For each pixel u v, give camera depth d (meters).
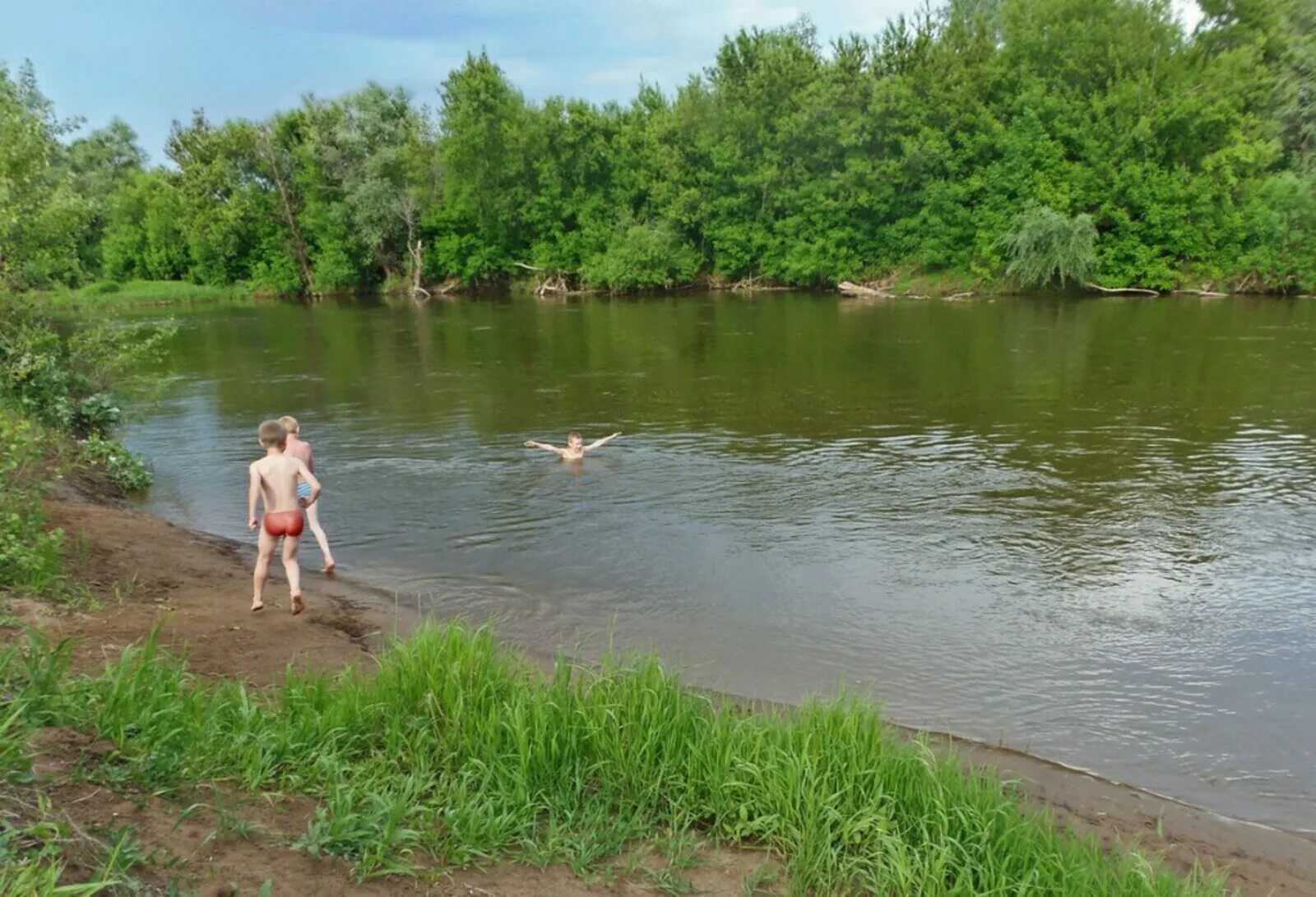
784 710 6.62
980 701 7.16
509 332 33.38
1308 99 42.94
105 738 4.73
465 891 4.13
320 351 29.28
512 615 8.91
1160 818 5.66
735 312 38.66
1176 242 40.62
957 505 12.05
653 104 53.78
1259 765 6.30
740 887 4.54
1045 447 14.90
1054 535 10.82
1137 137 40.50
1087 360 23.36
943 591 9.30
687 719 5.63
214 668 6.96
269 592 9.30
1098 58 42.59
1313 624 8.39
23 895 3.10
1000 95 44.53
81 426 16.66
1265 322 30.02
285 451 9.95
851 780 5.08
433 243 55.91
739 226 48.88
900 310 37.56
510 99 51.62
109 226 62.59
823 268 46.59
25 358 14.70
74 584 8.46
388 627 8.51
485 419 18.14
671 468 14.20
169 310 47.44
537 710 5.36
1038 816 5.21
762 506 12.22
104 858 3.66
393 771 5.07
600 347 28.50
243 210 56.31
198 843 4.01
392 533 11.41
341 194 56.38
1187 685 7.37
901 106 44.59
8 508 8.76
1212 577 9.50
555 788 5.16
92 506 12.00
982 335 28.94
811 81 46.91
